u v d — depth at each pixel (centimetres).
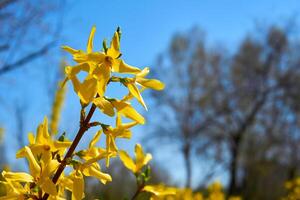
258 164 3412
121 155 274
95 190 584
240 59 3547
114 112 187
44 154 190
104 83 189
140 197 278
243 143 3519
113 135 195
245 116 3488
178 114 3691
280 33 3466
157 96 3712
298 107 3394
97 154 198
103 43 198
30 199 193
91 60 190
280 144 3469
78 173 192
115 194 794
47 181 186
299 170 3547
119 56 195
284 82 3388
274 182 3512
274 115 3512
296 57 3450
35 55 830
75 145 195
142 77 199
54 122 570
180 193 684
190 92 3722
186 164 3612
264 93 3425
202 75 3750
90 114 195
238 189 3503
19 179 188
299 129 3503
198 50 3800
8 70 815
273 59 3475
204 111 3612
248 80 3516
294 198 536
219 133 3481
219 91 3603
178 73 3797
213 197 753
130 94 199
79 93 187
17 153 192
